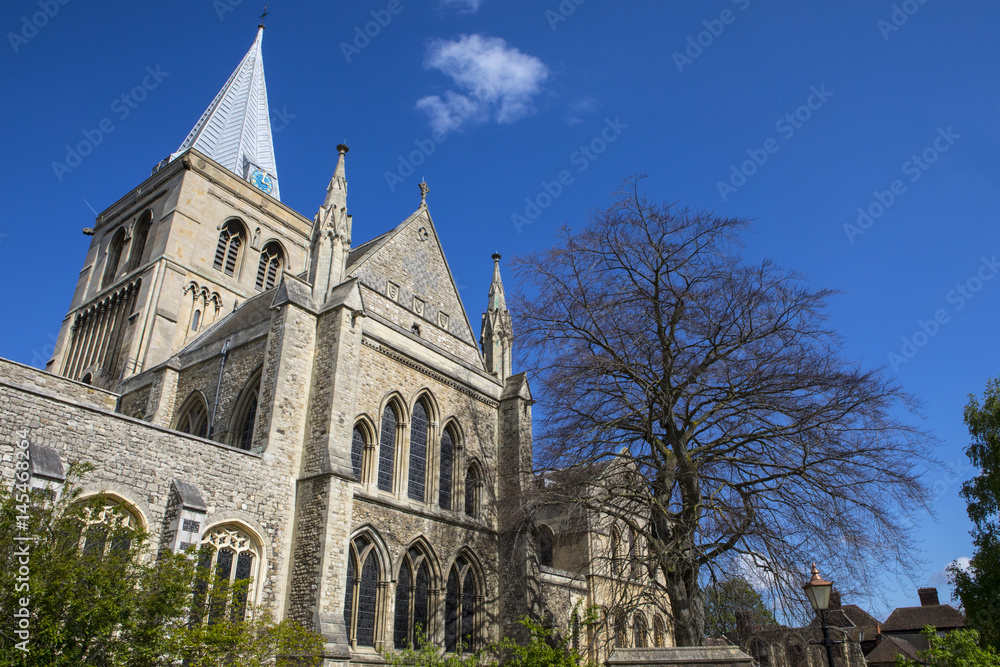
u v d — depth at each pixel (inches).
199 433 1320.1
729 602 1113.4
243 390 1234.6
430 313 1576.0
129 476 890.1
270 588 1016.2
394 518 1204.5
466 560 1348.4
